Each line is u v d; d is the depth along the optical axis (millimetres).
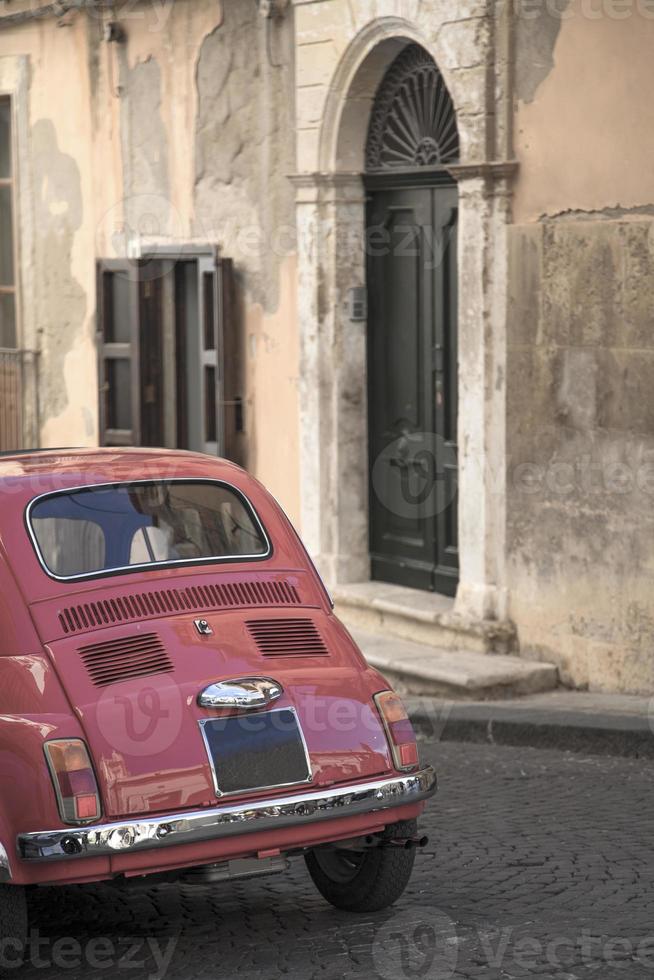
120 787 6734
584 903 7918
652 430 12109
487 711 12398
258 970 7074
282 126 16094
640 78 12000
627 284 12211
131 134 18375
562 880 8352
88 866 6684
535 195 12992
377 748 7324
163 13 17656
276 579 7895
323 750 7168
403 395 15273
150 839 6695
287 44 15891
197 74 17203
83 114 19219
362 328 15656
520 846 9109
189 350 17812
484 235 13336
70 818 6641
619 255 12242
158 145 17938
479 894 8156
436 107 14492
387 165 15188
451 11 13414
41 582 7352
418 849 9109
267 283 16422
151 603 7461
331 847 7453
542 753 11750
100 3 18500
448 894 8172
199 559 7824
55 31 19594
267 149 16297
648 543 12219
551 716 12023
